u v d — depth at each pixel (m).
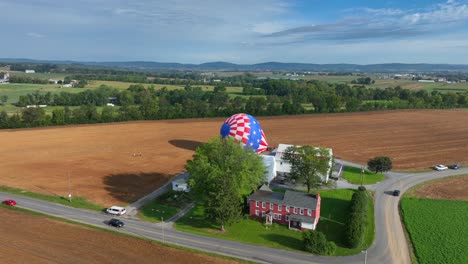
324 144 108.94
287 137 117.56
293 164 67.69
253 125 82.44
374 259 47.59
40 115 131.88
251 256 47.12
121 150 97.94
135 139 111.44
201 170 57.00
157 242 49.72
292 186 73.19
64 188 69.25
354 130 129.75
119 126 131.75
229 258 46.22
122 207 60.00
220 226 55.50
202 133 121.75
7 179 73.31
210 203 53.59
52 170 79.81
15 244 47.53
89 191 68.06
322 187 72.88
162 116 148.38
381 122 145.50
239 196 56.06
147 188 70.75
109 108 157.88
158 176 77.69
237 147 60.12
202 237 51.94
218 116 156.25
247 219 58.38
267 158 74.25
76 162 86.06
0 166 81.75
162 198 65.44
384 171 80.12
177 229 54.22
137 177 76.75
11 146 99.94
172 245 49.00
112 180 74.50
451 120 150.88
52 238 49.69
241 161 58.88
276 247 49.88
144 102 159.62
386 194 70.94
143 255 45.97
